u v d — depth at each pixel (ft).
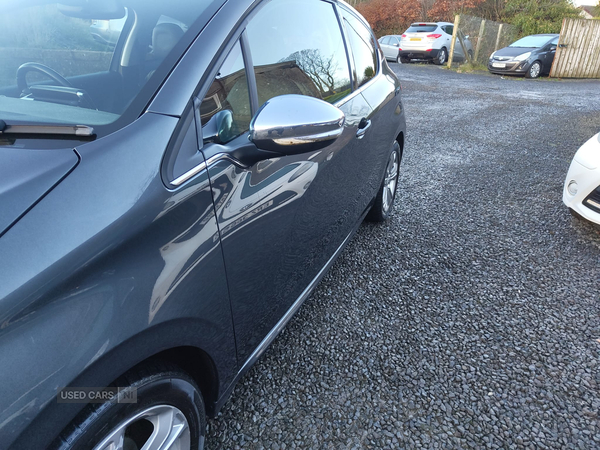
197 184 3.87
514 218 11.96
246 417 5.69
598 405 6.03
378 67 9.99
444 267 9.45
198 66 4.23
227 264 4.29
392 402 6.01
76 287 2.97
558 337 7.36
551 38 44.88
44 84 4.57
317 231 6.48
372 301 8.22
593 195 10.22
